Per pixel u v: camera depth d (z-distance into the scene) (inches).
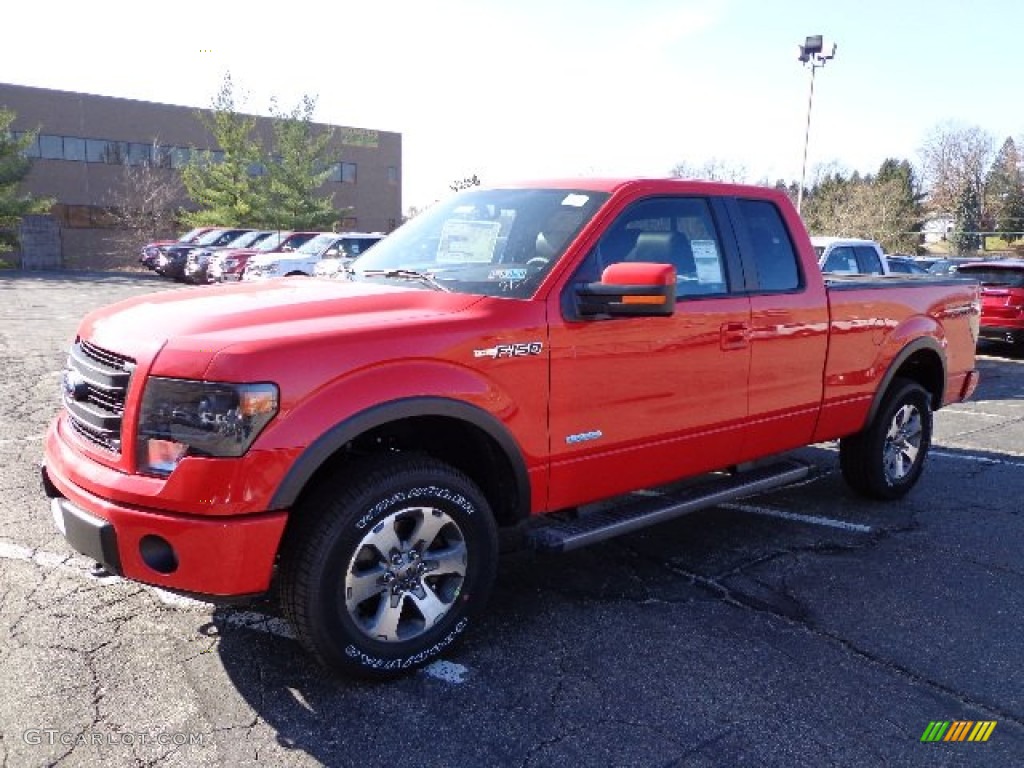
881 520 219.5
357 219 2257.6
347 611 126.9
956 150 2728.8
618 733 121.6
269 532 118.5
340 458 135.9
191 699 127.4
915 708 130.4
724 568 184.9
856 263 513.0
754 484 187.0
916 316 227.0
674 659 143.6
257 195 1608.0
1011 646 151.3
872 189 1953.7
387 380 126.6
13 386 356.8
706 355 170.4
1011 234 2470.5
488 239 165.8
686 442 171.5
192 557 116.6
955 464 280.8
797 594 171.8
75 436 135.9
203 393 115.3
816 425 202.1
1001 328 565.3
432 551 137.6
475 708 127.3
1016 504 235.5
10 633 145.6
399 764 113.6
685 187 175.0
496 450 144.9
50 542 184.9
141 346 122.8
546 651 145.6
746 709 128.6
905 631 156.2
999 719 128.0
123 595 161.6
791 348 189.5
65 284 1046.4
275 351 118.4
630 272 140.1
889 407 223.1
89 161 1841.8
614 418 157.1
